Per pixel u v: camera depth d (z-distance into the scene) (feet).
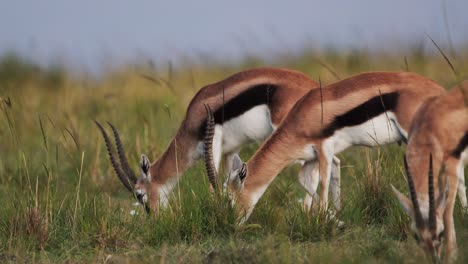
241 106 102.68
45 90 199.31
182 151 105.40
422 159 74.90
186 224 86.43
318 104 91.40
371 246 76.23
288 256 73.61
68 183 112.68
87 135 134.21
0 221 89.51
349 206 90.33
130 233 86.07
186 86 191.11
